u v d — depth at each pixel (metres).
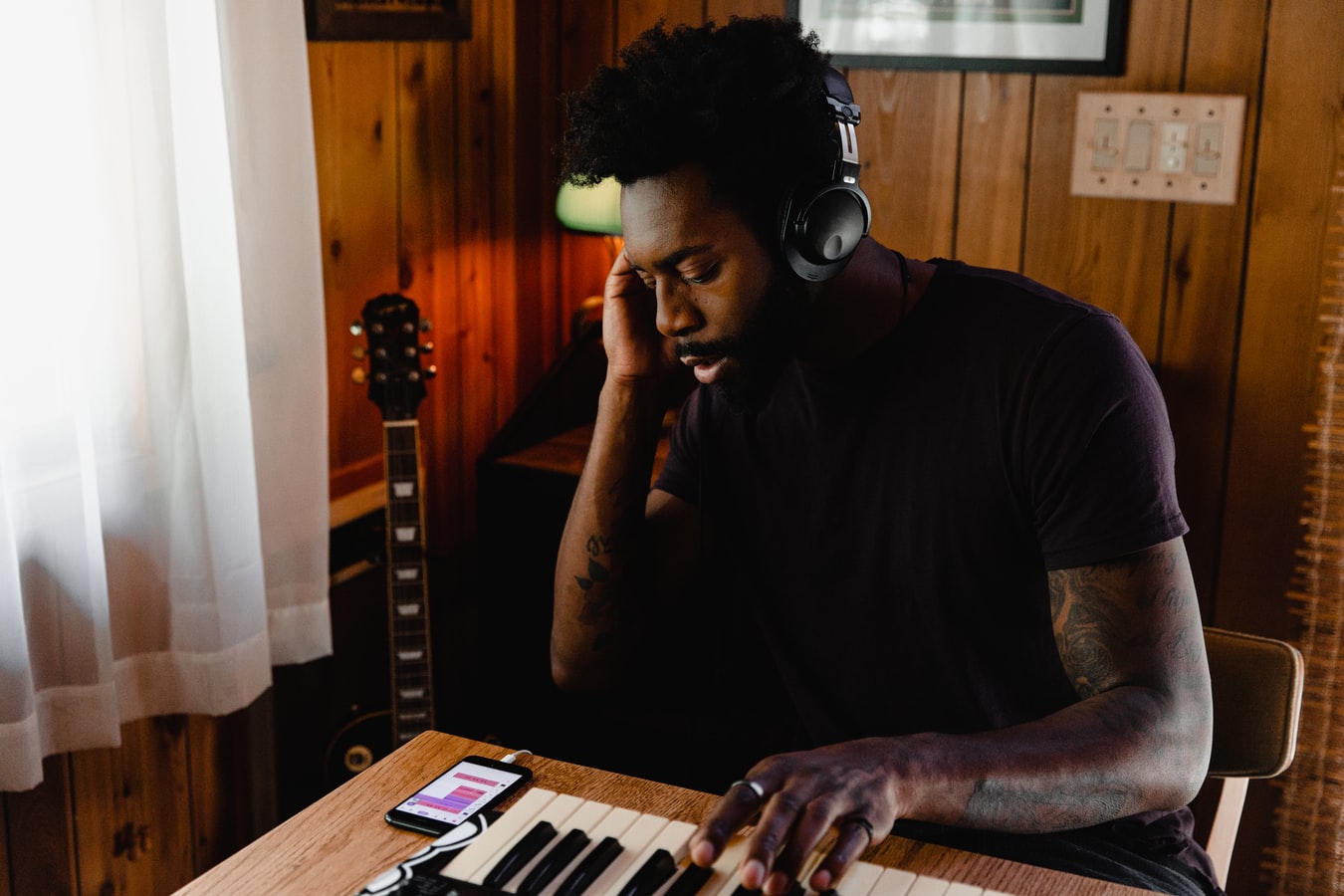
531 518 2.32
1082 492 1.18
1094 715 1.10
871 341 1.29
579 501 1.47
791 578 1.41
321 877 1.02
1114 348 1.21
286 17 1.82
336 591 2.26
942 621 1.31
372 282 2.28
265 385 1.87
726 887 0.97
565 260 2.76
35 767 1.61
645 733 2.34
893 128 2.37
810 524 1.38
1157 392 1.23
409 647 2.10
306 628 1.98
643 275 1.17
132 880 1.95
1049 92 2.24
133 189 1.67
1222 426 2.24
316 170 1.97
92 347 1.68
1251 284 2.17
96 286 1.67
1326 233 2.11
